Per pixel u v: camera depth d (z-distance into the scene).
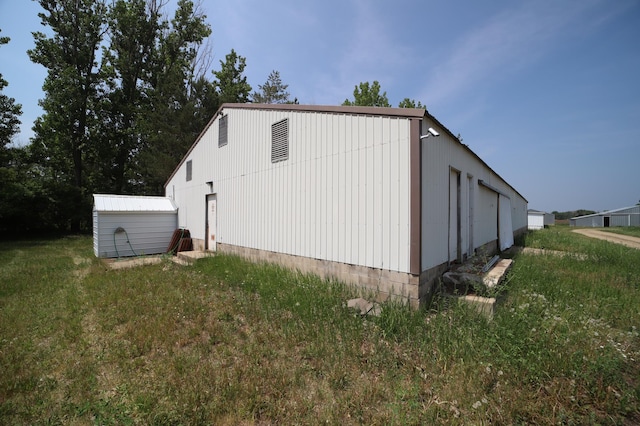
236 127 9.61
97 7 23.34
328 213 6.18
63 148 22.77
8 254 11.91
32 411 2.65
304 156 6.84
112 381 3.14
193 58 27.16
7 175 18.97
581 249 11.45
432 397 2.73
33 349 3.80
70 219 21.41
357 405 2.64
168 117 20.77
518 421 2.41
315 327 4.16
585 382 2.80
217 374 3.16
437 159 5.64
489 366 3.01
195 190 12.22
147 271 8.16
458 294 5.15
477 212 8.81
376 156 5.29
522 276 6.50
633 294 5.48
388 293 5.04
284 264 7.42
